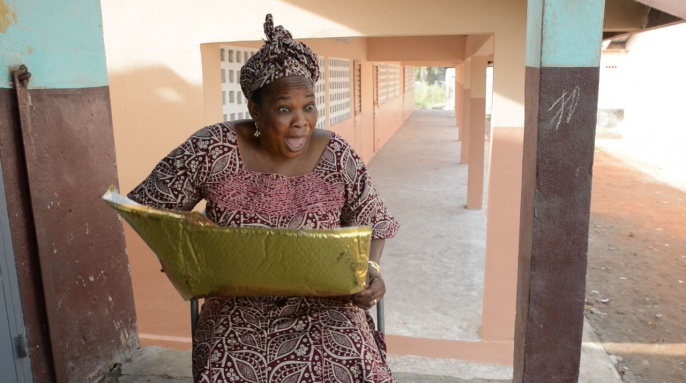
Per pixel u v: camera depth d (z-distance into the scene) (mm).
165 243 1689
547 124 2119
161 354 3166
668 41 16469
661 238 9422
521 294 2375
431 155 18016
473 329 6348
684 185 13328
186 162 1863
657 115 17250
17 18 2436
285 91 1759
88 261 2863
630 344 5949
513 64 5246
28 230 2531
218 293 1765
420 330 6340
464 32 5203
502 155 5480
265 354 1747
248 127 1929
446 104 40469
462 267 8312
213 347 1765
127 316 3174
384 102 20562
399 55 13891
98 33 2920
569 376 2291
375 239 2061
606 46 19938
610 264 8258
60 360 2678
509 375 4520
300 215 1882
